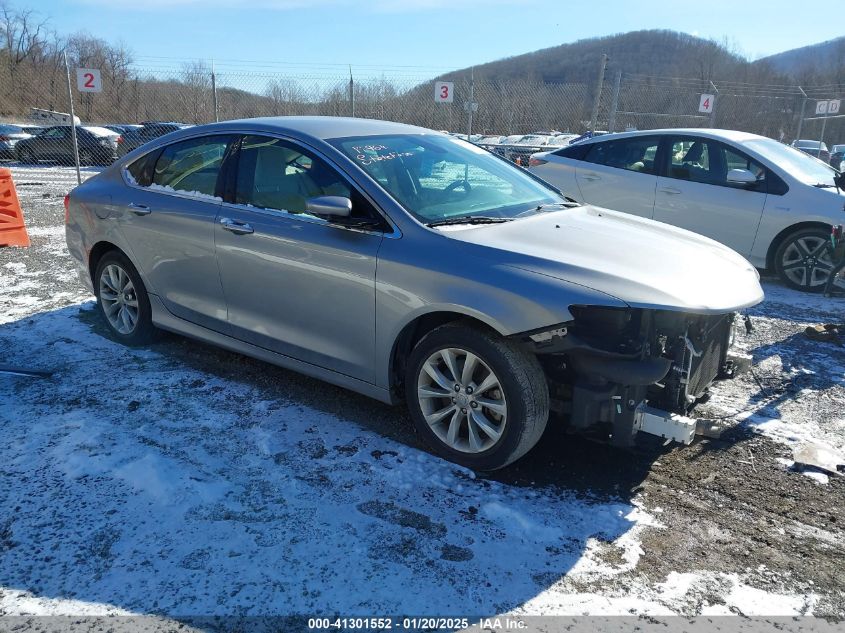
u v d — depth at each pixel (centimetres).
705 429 336
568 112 1720
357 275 338
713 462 339
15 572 245
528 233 340
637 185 752
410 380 334
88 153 2028
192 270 416
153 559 253
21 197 1241
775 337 530
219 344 420
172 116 1895
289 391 405
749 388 432
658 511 296
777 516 295
